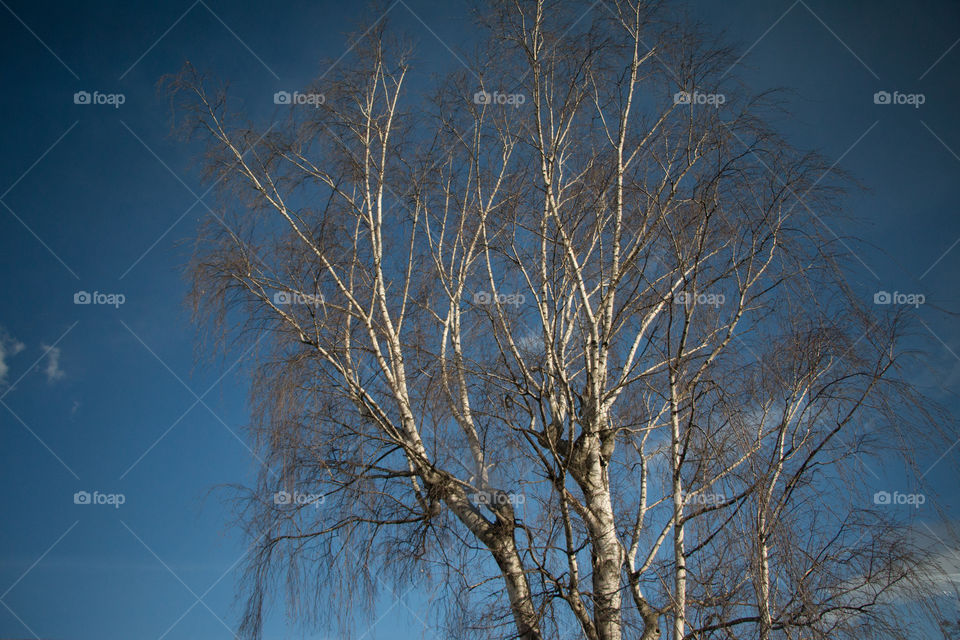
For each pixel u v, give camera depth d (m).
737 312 9.47
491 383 9.24
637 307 10.19
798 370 8.98
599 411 9.55
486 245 10.38
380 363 10.20
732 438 8.59
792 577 7.87
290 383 9.56
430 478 9.33
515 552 9.14
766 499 8.15
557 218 10.07
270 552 8.90
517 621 8.07
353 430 9.60
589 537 8.55
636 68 10.74
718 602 8.05
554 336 9.52
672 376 9.05
